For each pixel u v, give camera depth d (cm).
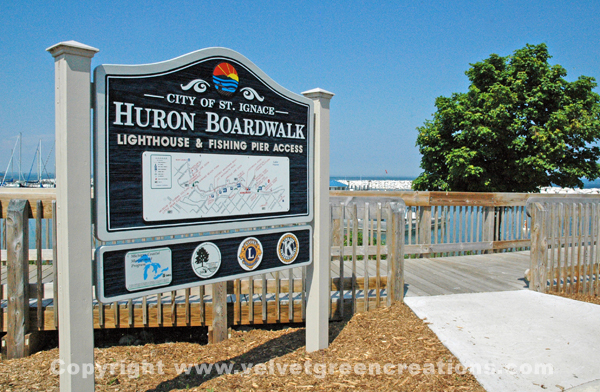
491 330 397
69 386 237
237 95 311
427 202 738
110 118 248
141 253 267
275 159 338
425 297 487
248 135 319
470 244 781
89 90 236
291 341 402
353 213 434
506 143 1185
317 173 367
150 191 267
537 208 526
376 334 393
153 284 273
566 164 1221
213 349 391
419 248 739
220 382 320
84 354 241
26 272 379
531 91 1225
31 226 902
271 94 333
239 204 315
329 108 375
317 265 367
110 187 249
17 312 374
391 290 461
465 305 462
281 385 310
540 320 425
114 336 441
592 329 404
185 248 289
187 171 284
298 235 358
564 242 545
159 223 271
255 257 330
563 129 1166
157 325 406
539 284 524
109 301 253
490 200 797
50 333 420
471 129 1191
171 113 275
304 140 359
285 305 426
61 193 233
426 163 1380
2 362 364
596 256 568
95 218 246
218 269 308
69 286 233
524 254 801
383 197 689
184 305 410
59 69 230
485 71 1240
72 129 230
